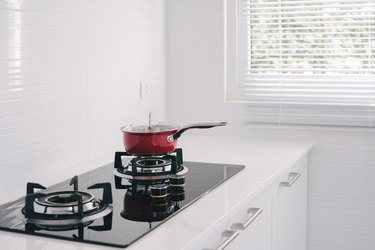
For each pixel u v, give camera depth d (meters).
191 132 3.43
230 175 2.32
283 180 2.69
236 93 3.40
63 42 2.41
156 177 2.24
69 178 2.33
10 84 2.12
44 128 2.32
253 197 2.09
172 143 2.38
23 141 2.20
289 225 2.88
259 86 3.35
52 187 2.13
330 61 3.24
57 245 1.56
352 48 3.19
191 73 3.39
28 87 2.21
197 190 2.08
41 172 2.31
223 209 1.88
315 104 3.21
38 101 2.27
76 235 1.61
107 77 2.77
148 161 2.37
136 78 3.06
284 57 3.32
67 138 2.48
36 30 2.24
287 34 3.29
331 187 3.25
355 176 3.21
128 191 2.09
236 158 2.70
